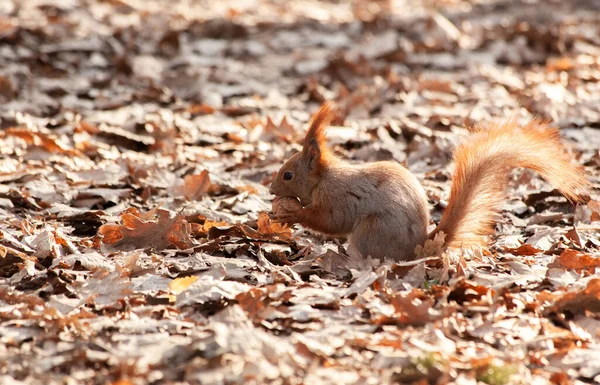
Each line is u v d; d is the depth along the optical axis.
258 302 8.23
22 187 12.77
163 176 13.61
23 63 20.55
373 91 19.36
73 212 11.66
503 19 27.58
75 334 7.66
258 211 12.11
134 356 7.07
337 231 9.98
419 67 22.48
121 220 11.38
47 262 9.74
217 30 24.66
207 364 6.86
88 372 6.90
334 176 10.01
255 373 6.71
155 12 26.56
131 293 8.60
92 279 8.93
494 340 7.73
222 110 18.52
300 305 8.29
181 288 8.80
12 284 9.14
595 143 15.48
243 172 14.29
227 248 10.16
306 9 29.53
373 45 23.44
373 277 8.80
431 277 9.22
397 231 9.54
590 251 10.36
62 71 20.56
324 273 9.58
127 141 15.95
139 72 20.91
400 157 15.09
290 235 10.63
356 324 8.01
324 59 22.48
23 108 17.69
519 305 8.36
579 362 7.40
